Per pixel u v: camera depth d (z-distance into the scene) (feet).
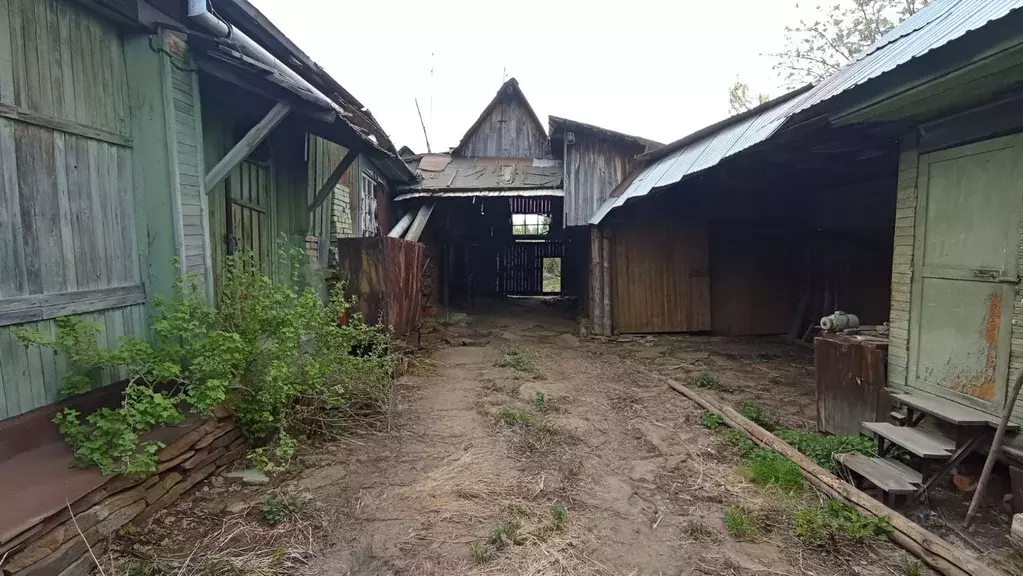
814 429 15.48
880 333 14.92
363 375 15.11
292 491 10.41
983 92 10.48
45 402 9.34
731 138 21.95
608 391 19.57
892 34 15.28
